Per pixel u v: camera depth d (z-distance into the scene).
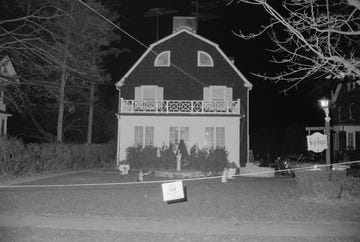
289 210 13.59
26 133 38.69
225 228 11.14
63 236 10.04
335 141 42.53
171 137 29.77
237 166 29.03
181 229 10.96
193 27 35.22
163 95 32.62
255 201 15.20
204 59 32.91
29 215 12.62
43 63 21.17
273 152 54.38
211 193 17.11
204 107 30.08
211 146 29.44
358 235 10.41
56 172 26.08
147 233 10.46
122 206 13.96
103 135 42.81
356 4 9.68
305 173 15.90
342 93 40.41
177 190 11.35
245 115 32.31
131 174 25.77
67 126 37.47
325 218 12.43
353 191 15.76
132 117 30.02
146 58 32.97
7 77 20.81
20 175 22.88
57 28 24.23
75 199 15.13
